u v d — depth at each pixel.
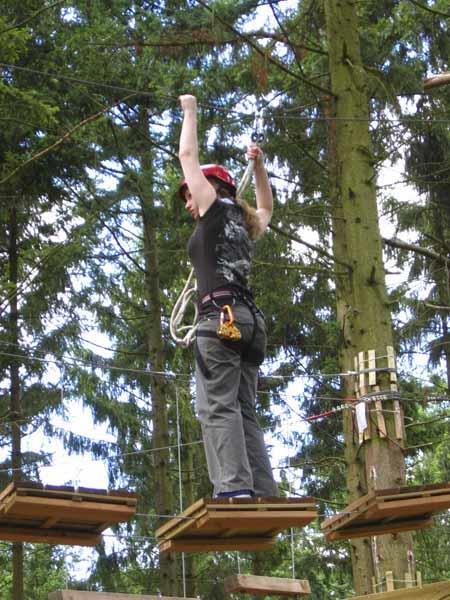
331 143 10.88
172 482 19.94
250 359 5.62
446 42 13.59
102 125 14.08
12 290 13.93
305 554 19.17
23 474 15.76
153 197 15.61
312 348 17.44
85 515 5.23
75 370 17.28
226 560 20.17
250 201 13.95
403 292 16.16
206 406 5.45
